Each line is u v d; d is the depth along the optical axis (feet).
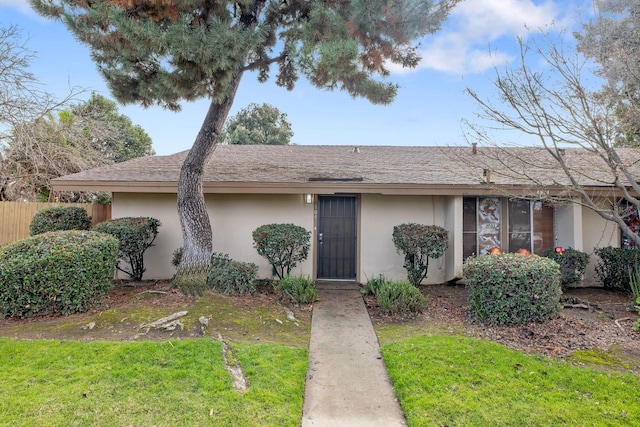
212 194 28.53
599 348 14.73
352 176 27.17
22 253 17.19
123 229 23.90
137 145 74.59
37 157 39.32
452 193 24.99
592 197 24.82
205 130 21.42
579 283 25.64
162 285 24.62
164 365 12.81
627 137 19.04
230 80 18.03
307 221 28.48
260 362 13.57
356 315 19.99
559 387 11.83
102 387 11.34
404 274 28.19
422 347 14.70
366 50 20.62
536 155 29.53
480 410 10.67
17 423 9.57
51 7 19.29
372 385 12.57
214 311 18.19
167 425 9.78
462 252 26.53
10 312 16.71
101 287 18.90
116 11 15.37
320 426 10.28
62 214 29.04
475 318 18.02
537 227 27.84
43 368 12.36
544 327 16.70
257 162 32.42
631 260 23.56
